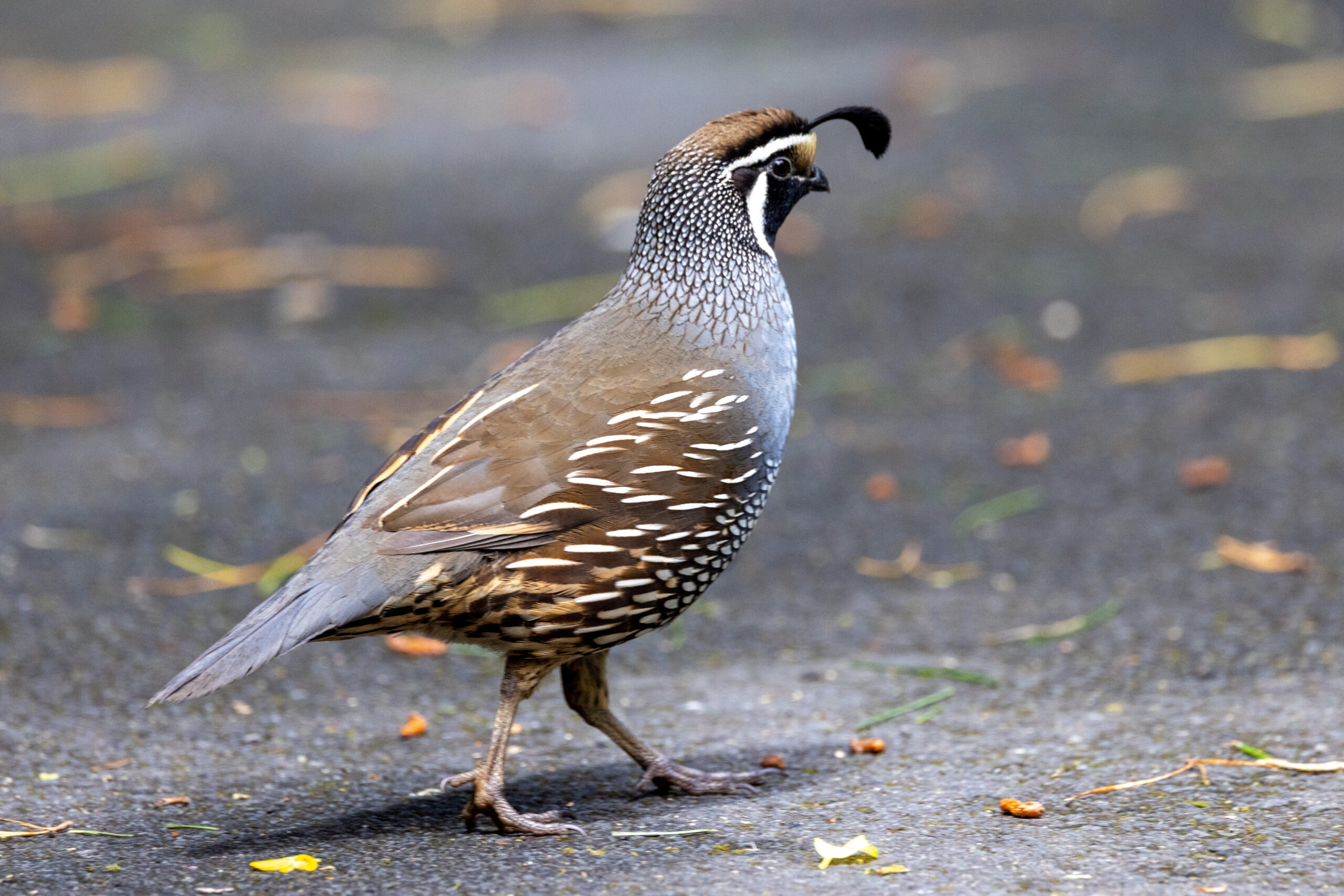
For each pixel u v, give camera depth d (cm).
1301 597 896
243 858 622
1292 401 1228
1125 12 2609
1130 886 569
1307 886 565
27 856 624
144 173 1942
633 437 650
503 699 662
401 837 645
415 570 624
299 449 1207
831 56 2394
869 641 889
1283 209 1702
